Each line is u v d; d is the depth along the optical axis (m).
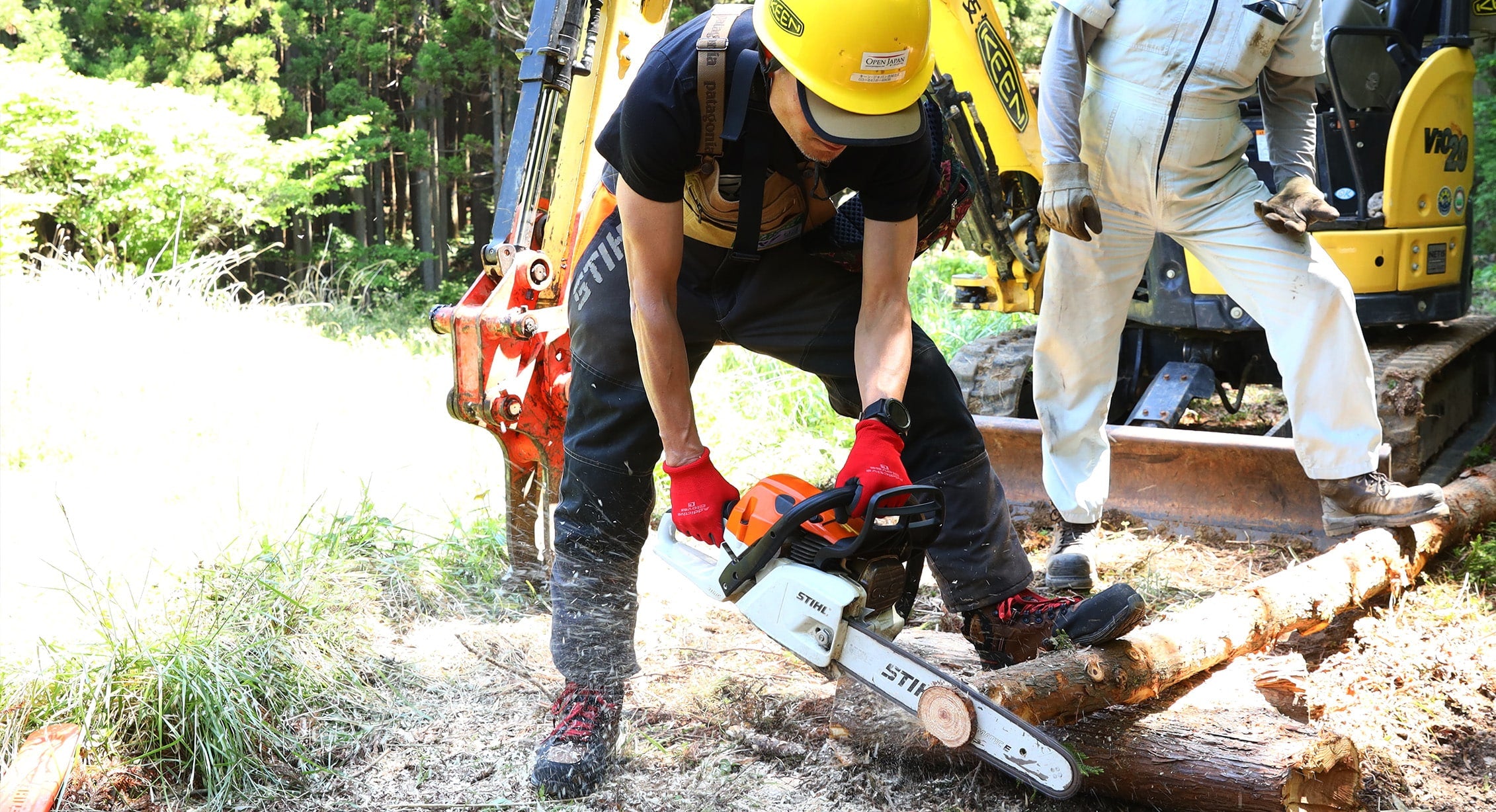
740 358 6.30
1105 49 3.22
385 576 3.67
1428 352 4.52
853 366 2.52
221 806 2.48
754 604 2.25
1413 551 3.34
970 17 4.23
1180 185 3.21
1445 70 4.36
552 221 3.61
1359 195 4.33
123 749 2.64
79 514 4.30
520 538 3.71
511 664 3.16
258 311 8.25
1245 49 3.04
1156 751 2.31
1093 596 2.41
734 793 2.47
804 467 5.09
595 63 3.57
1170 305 4.61
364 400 6.22
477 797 2.50
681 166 2.11
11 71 11.41
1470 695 2.82
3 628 3.17
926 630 3.30
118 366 6.24
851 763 2.54
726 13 2.07
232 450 5.19
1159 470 4.13
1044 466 3.61
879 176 2.18
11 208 9.94
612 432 2.54
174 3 17.61
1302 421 3.23
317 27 18.45
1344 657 2.97
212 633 2.96
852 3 1.87
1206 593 3.59
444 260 18.58
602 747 2.53
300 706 2.87
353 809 2.47
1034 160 4.45
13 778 2.39
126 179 11.40
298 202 13.47
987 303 5.04
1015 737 2.00
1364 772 2.43
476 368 3.43
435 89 18.27
